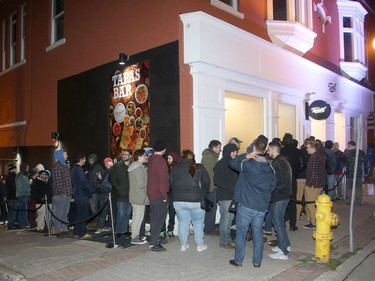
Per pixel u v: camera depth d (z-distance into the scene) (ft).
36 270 20.35
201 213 22.85
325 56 50.49
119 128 33.71
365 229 29.19
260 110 36.63
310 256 22.20
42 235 31.24
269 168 19.71
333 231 28.43
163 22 29.86
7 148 53.26
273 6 40.11
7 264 21.57
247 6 35.91
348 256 22.57
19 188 36.17
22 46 51.34
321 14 49.42
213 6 31.86
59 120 41.73
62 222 27.50
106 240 26.61
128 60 32.83
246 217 19.76
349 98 55.88
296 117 42.24
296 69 41.01
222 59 29.91
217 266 20.36
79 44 39.14
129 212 26.71
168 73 29.32
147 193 23.24
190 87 28.66
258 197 19.51
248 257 21.83
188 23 28.35
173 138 28.91
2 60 56.13
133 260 21.50
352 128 59.98
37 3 47.42
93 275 19.44
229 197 23.21
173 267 20.30
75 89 39.42
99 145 35.91
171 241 25.45
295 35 39.60
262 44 34.88
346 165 39.70
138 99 31.78
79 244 25.70
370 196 45.96
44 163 44.68
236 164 20.34
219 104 30.04
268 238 25.80
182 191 22.34
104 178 29.17
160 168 22.80
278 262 21.12
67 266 20.89
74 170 27.89
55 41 44.75
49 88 44.37
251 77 33.81
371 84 67.05
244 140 34.24
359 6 57.00
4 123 54.80
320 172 28.04
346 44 57.41
